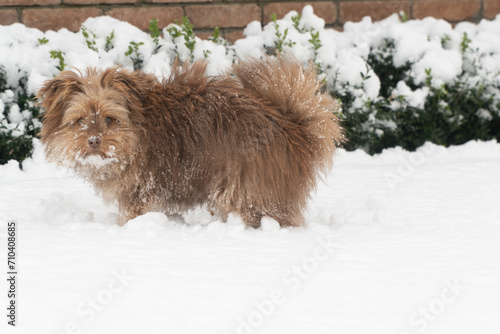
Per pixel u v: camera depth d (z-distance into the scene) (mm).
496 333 2771
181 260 3627
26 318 2885
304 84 4477
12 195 5484
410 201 5277
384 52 7617
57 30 7738
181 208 4672
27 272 3416
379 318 2900
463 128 7805
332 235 4203
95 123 4137
